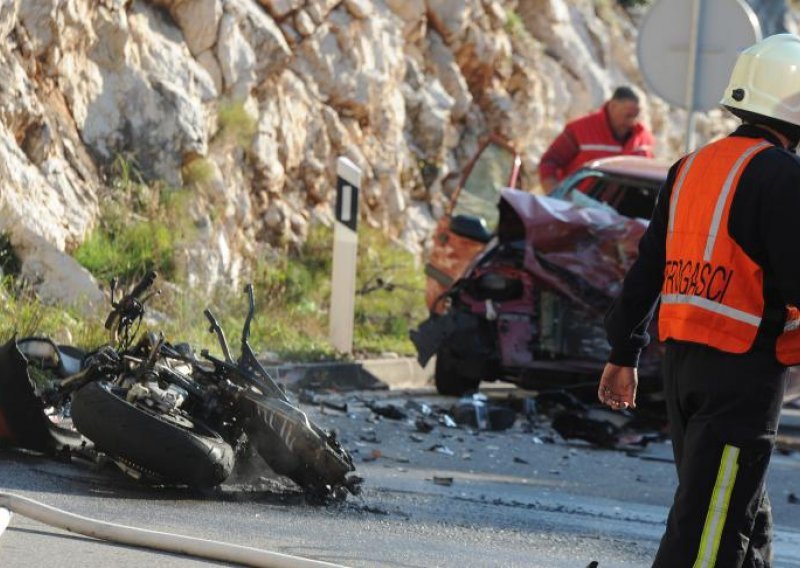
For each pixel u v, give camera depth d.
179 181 38.12
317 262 41.97
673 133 69.56
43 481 17.31
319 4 45.06
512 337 32.25
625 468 26.22
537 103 55.28
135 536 14.21
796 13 86.31
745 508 11.16
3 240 31.70
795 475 26.92
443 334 32.56
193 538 14.13
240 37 41.47
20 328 28.02
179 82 38.97
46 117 34.56
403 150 47.94
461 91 51.66
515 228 33.22
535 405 30.72
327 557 14.86
